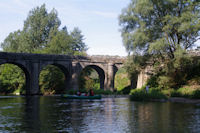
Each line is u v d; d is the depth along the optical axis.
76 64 55.56
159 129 13.73
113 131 13.28
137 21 37.41
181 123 15.43
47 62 52.28
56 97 44.38
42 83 61.66
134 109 22.94
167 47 36.12
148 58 38.78
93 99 37.72
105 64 58.62
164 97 33.97
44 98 41.19
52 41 71.44
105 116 18.48
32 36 76.00
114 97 43.72
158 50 35.50
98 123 15.52
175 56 34.34
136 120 16.62
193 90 33.25
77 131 13.25
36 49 73.25
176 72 38.81
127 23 38.62
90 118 17.47
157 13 37.41
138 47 36.97
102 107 24.94
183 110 21.78
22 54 49.03
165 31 35.94
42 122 15.79
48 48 69.69
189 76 38.44
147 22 37.16
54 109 23.08
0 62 46.47
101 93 51.84
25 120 16.56
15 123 15.43
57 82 63.31
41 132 12.98
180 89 35.44
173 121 16.17
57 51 69.94
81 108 23.95
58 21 84.00
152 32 37.16
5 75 68.06
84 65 56.56
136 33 36.09
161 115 18.80
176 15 36.38
